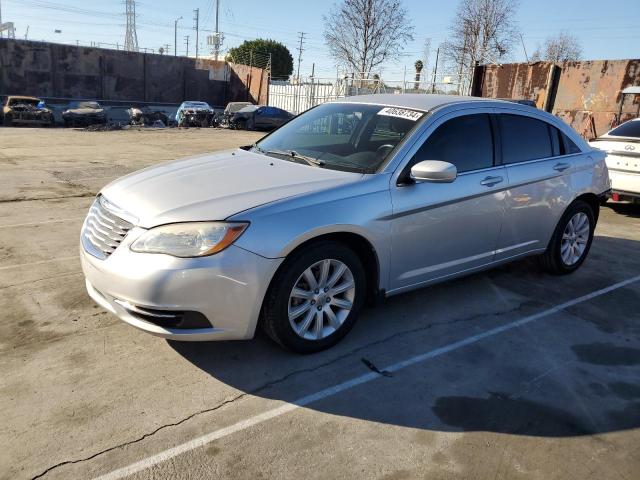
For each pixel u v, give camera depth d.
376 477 2.52
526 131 4.75
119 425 2.77
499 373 3.46
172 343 3.60
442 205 3.95
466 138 4.24
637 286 5.13
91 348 3.49
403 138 3.92
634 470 2.64
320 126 4.52
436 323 4.12
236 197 3.26
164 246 3.00
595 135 14.86
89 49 37.34
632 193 7.85
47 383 3.09
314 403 3.05
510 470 2.60
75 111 27.09
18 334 3.63
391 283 3.85
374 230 3.57
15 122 25.98
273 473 2.50
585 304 4.64
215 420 2.86
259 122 28.36
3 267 4.85
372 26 39.84
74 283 4.53
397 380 3.32
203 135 23.11
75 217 6.79
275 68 67.12
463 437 2.82
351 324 3.69
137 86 39.59
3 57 34.88
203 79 41.91
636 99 13.91
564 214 5.07
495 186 4.30
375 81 25.47
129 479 2.42
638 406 3.16
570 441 2.82
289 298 3.29
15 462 2.47
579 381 3.41
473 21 41.38
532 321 4.24
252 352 3.54
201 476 2.46
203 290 2.99
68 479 2.39
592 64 14.72
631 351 3.83
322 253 3.37
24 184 8.90
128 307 3.06
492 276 5.23
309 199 3.34
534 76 16.20
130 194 3.45
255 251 3.08
